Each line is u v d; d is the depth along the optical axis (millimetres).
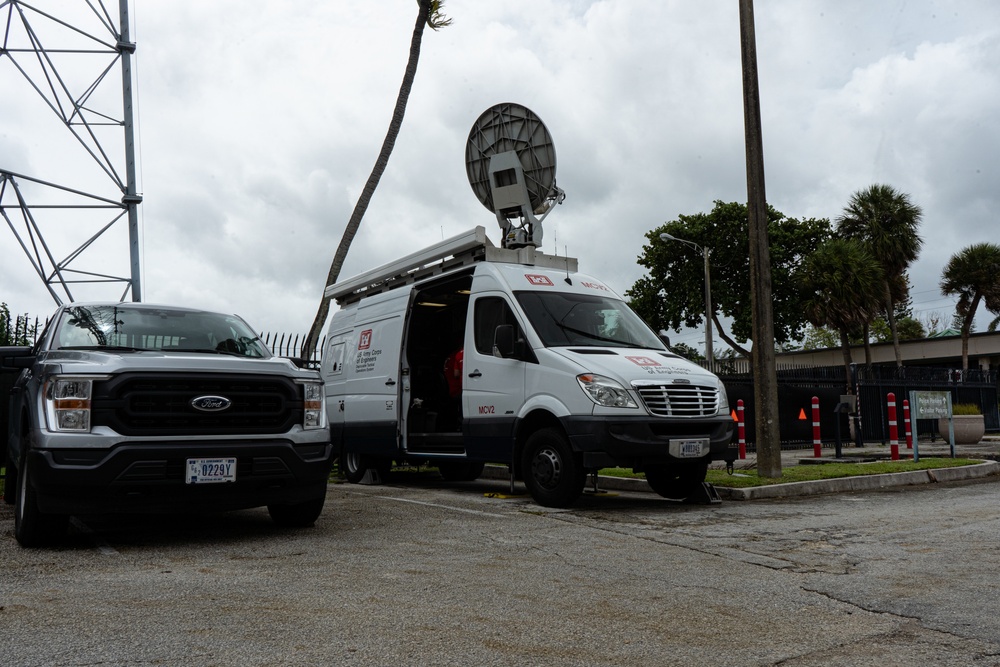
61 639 3629
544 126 11773
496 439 9242
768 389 10594
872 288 26859
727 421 8797
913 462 12758
